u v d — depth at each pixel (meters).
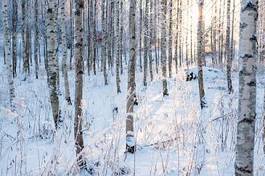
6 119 11.52
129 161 7.51
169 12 21.66
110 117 12.16
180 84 9.13
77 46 7.35
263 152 7.61
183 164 6.99
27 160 7.64
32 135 9.85
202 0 15.88
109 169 6.86
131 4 8.73
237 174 5.29
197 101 15.32
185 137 7.67
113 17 29.62
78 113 7.28
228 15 20.12
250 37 5.20
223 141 8.31
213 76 25.23
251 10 5.18
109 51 30.72
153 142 8.52
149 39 26.25
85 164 6.81
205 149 7.73
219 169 6.76
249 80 5.21
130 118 8.22
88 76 29.31
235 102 13.45
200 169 6.60
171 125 8.41
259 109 13.28
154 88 21.20
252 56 5.21
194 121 7.84
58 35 39.97
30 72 30.14
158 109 13.90
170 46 24.09
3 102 16.00
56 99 10.84
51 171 6.02
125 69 34.12
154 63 38.09
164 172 6.45
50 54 11.32
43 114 13.07
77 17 7.42
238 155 5.27
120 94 19.78
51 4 11.65
